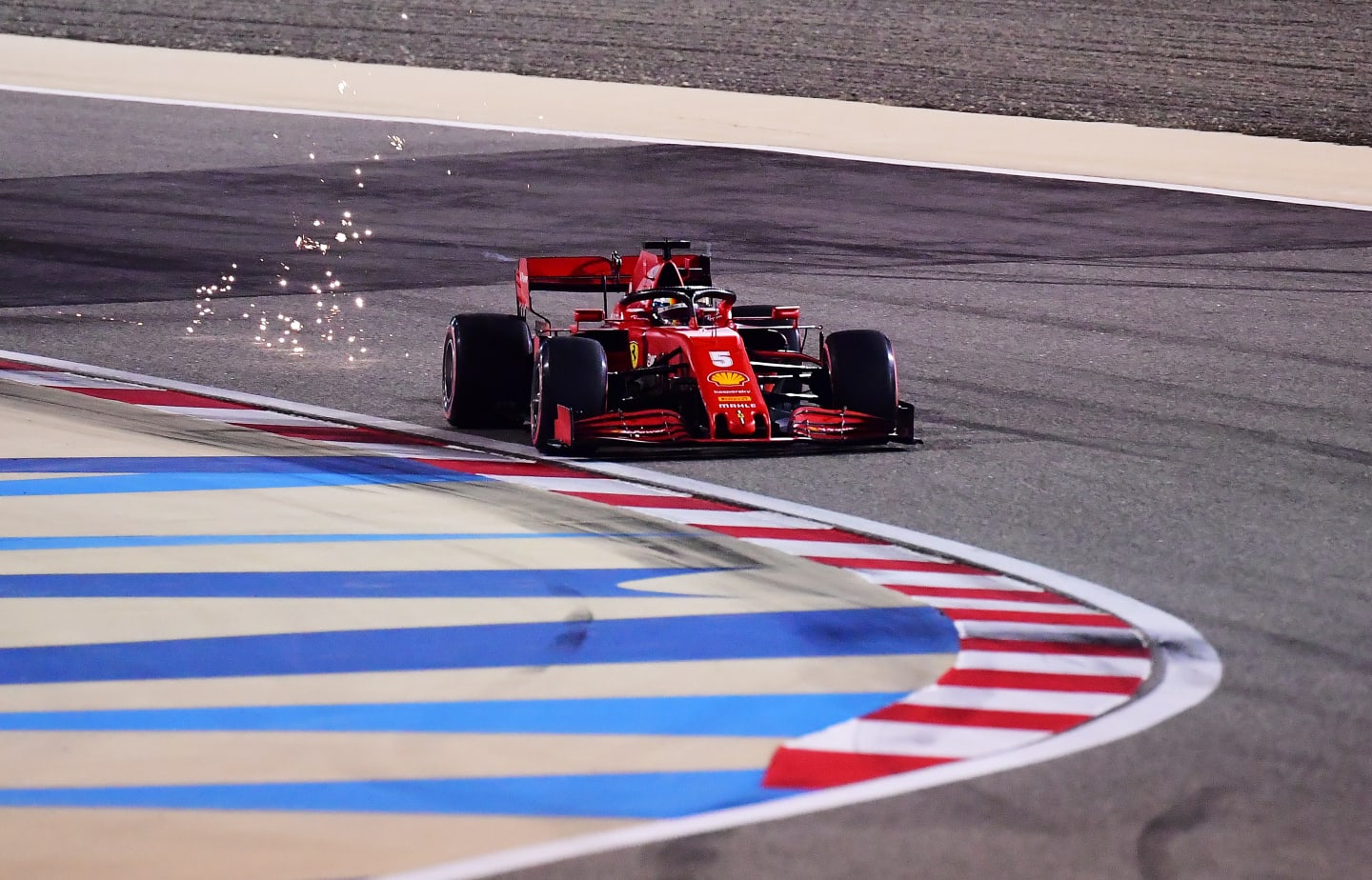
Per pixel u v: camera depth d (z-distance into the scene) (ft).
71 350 150.30
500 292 180.86
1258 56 374.02
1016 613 86.69
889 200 237.45
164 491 107.14
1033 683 76.18
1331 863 58.80
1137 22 412.57
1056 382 146.51
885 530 102.58
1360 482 116.37
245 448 119.34
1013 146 279.28
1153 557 97.81
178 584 88.89
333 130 279.28
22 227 208.33
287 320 165.99
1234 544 100.89
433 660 78.18
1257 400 141.28
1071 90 332.39
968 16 414.21
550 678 75.97
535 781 64.80
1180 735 70.18
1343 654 81.51
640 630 82.64
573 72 338.13
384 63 344.49
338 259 195.52
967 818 61.72
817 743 68.74
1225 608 88.58
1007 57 366.22
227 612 84.48
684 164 258.78
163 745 68.13
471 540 98.02
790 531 101.55
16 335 155.63
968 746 68.59
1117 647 81.71
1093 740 69.41
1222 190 248.11
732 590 89.66
